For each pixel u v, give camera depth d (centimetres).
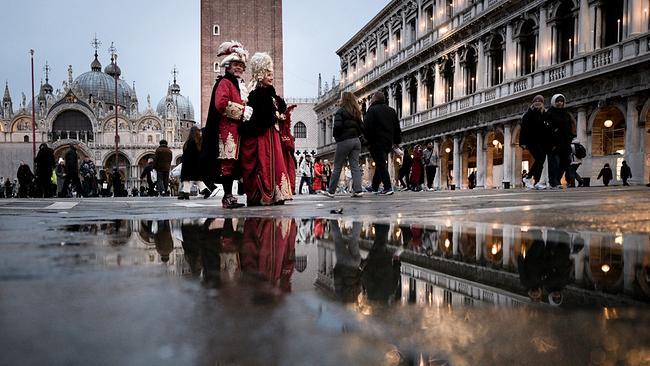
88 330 51
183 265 108
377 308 62
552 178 1262
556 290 75
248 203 592
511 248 140
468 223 247
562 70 2262
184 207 611
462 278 88
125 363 40
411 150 3791
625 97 1930
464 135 3064
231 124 566
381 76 4175
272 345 46
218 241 168
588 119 2125
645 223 240
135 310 61
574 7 2216
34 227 254
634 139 1883
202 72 6350
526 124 1241
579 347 45
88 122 8006
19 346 45
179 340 47
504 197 710
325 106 5628
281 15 6550
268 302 65
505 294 72
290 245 155
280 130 650
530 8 2480
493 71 2848
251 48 6456
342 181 3600
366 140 1084
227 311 60
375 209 435
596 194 758
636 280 85
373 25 4425
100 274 93
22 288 77
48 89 9525
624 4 1961
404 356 42
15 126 7731
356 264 109
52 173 1984
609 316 58
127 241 170
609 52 2011
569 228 212
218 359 42
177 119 8450
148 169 2495
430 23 3569
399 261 114
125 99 9550
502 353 43
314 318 56
